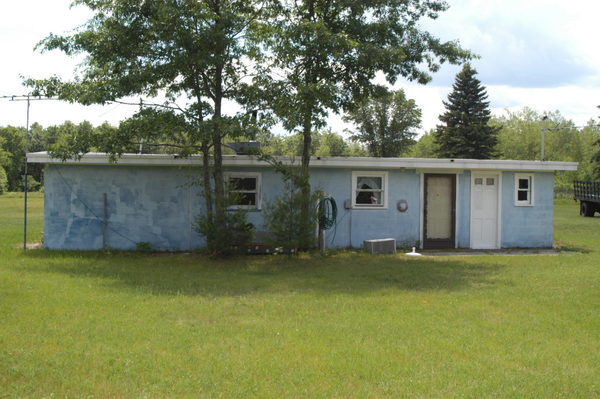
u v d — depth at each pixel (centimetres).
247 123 1220
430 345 616
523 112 7731
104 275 1070
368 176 1570
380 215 1574
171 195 1477
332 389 486
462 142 4759
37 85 1202
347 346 611
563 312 776
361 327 688
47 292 880
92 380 500
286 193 1368
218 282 1012
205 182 1326
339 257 1373
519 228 1642
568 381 509
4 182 6619
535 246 1650
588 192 3152
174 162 1429
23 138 7956
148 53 1227
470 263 1280
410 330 677
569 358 577
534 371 538
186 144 1401
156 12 1177
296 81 1312
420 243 1583
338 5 1284
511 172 1636
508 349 605
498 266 1228
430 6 1378
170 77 1240
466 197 1619
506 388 489
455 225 1611
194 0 1171
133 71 1187
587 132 7550
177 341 618
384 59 1258
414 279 1055
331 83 1289
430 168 1583
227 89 1332
